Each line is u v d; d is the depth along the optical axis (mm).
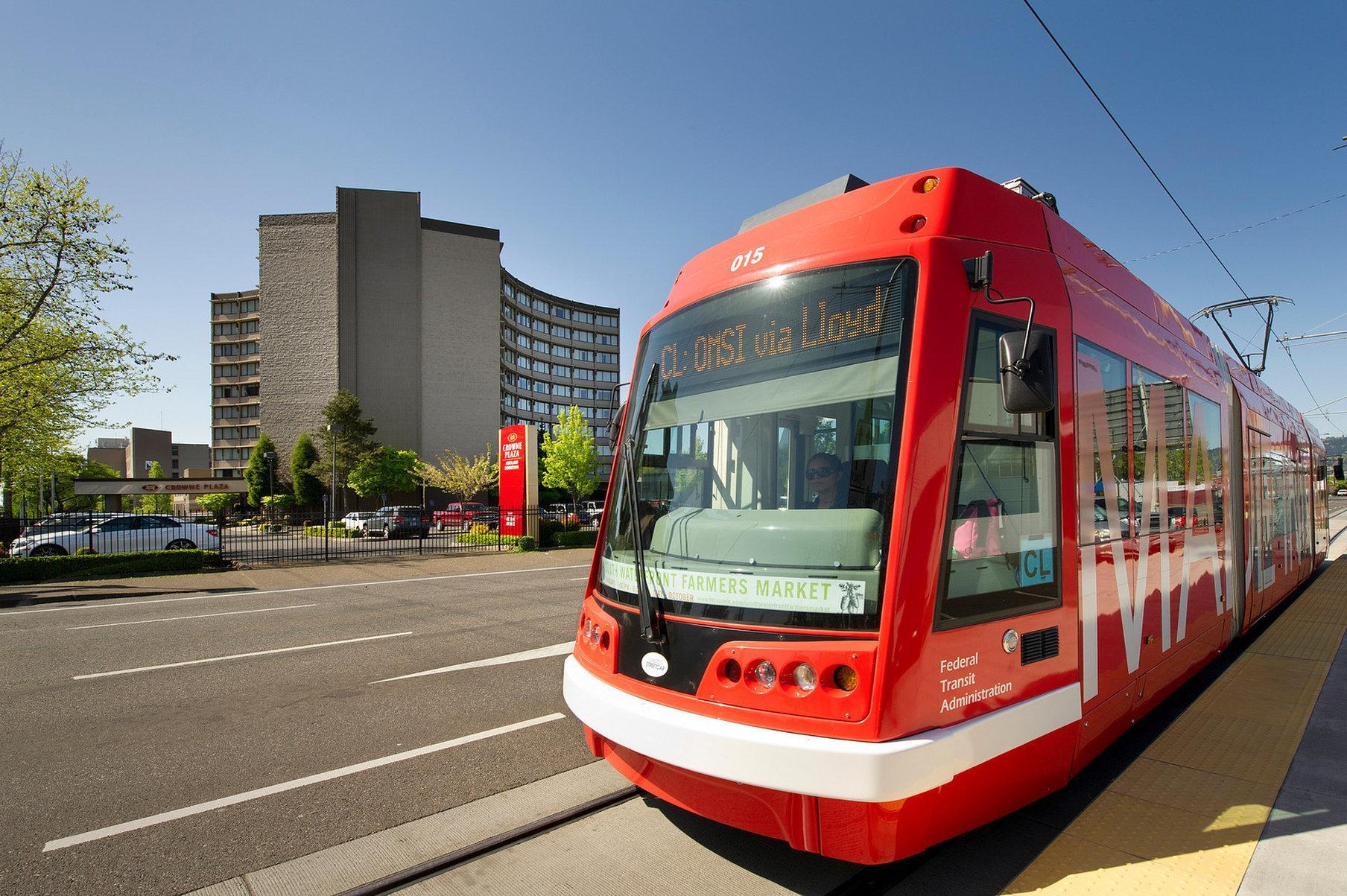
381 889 3191
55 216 16641
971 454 3027
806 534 2979
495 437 68938
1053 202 4426
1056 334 3578
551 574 16750
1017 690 3129
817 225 3682
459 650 8195
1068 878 2951
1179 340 5512
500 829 3764
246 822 3902
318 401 64250
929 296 3002
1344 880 2883
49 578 15484
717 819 2980
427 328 66562
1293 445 9906
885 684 2627
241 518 46906
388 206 65938
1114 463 4051
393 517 31016
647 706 3111
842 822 2652
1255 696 5398
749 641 2916
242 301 79000
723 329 3688
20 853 3584
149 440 89812
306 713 5863
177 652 8227
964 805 2887
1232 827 3340
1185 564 5086
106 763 4812
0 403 17609
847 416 3055
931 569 2793
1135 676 4168
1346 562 14711
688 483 3578
